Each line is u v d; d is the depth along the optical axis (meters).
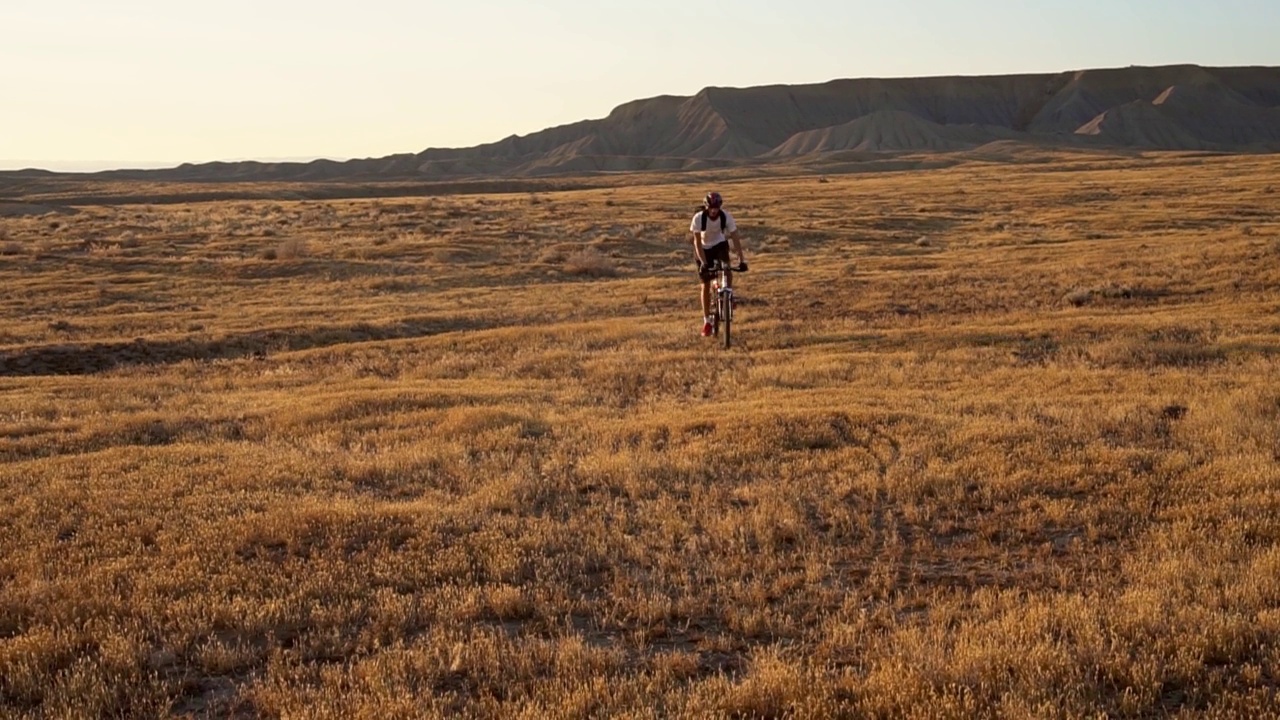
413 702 4.69
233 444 10.33
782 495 7.86
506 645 5.43
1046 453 8.69
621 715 4.52
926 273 27.86
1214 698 4.61
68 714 4.65
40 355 18.08
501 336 18.28
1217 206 52.69
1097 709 4.54
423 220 51.41
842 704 4.59
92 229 47.69
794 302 22.72
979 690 4.74
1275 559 6.04
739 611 5.78
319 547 6.99
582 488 8.54
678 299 24.75
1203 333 15.21
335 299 27.14
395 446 10.04
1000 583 6.23
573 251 37.94
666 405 11.73
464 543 7.02
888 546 6.89
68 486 8.56
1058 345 14.99
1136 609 5.52
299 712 4.66
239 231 46.59
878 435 9.61
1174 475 7.98
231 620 5.83
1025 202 61.84
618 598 6.08
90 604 5.96
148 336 20.17
